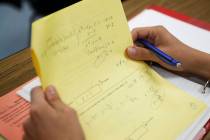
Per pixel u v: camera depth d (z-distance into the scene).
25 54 0.66
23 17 0.79
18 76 0.61
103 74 0.50
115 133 0.46
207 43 0.68
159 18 0.74
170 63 0.56
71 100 0.46
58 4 0.86
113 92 0.49
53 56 0.44
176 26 0.72
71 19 0.46
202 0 0.85
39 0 0.86
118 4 0.51
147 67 0.55
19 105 0.53
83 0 0.47
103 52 0.51
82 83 0.47
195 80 0.59
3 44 0.69
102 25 0.50
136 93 0.51
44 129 0.39
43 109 0.40
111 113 0.47
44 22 0.42
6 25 0.76
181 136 0.48
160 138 0.47
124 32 0.53
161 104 0.51
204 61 0.58
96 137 0.45
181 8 0.81
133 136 0.46
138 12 0.78
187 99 0.52
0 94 0.57
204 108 0.52
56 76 0.45
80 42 0.47
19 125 0.49
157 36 0.60
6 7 0.83
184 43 0.65
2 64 0.63
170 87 0.54
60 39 0.45
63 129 0.40
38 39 0.42
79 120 0.44
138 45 0.59
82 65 0.48
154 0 0.83
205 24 0.73
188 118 0.50
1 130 0.49
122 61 0.53
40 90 0.43
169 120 0.49
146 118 0.49
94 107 0.47
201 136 0.49
